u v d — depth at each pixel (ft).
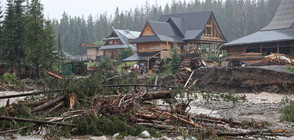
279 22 215.10
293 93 113.50
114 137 43.55
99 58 312.91
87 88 57.00
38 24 194.29
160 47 211.61
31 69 200.64
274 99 103.71
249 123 54.24
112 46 312.71
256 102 96.58
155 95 57.11
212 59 195.11
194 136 44.73
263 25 445.37
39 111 51.47
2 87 146.41
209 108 83.87
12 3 205.36
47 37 194.29
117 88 63.87
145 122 48.70
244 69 129.70
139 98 55.93
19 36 204.33
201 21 233.14
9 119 42.63
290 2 217.56
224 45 199.21
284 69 124.98
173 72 150.71
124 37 314.96
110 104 50.78
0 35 205.57
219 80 133.80
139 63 212.84
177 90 60.13
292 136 46.50
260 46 190.49
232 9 464.24
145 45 216.74
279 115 70.49
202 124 49.85
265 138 44.96
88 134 45.01
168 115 51.13
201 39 226.79
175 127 46.80
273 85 119.65
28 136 43.34
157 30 215.92
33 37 192.13
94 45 348.59
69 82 57.98
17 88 146.41
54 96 59.00
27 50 189.06
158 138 43.32
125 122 47.24
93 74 67.05
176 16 243.19
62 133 44.06
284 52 192.24
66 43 487.61
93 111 48.44
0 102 86.69
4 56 203.41
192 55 164.66
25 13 201.16
